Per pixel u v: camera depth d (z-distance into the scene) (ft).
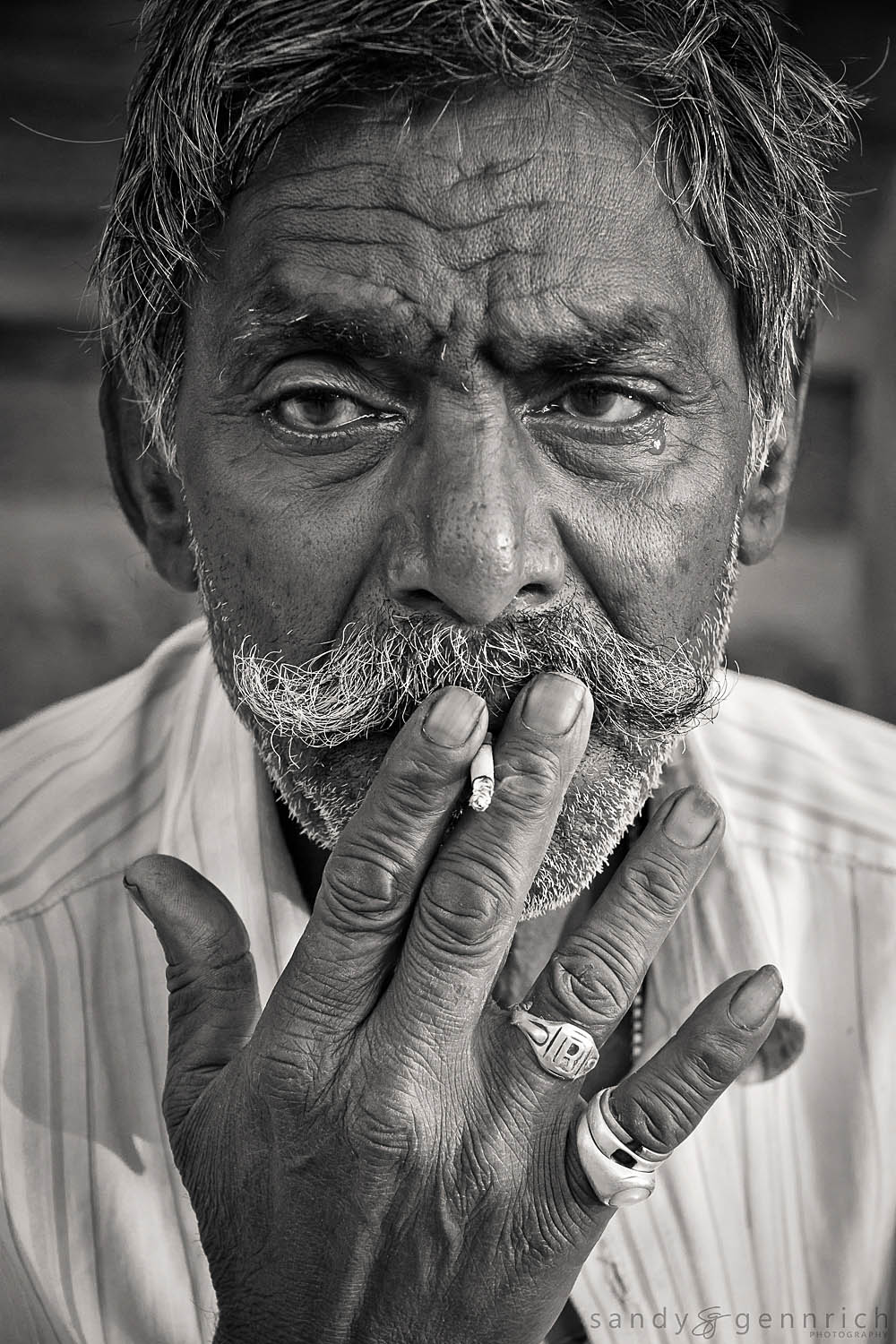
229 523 3.74
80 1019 4.80
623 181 3.48
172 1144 3.63
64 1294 4.58
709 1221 4.63
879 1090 4.83
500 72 3.39
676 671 3.71
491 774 3.23
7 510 9.85
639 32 3.49
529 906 3.79
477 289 3.43
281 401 3.64
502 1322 3.50
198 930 3.63
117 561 9.86
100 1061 4.77
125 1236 4.61
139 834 5.02
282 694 3.67
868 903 5.03
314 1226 3.44
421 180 3.42
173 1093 3.62
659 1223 4.60
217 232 3.66
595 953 3.44
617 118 3.48
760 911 5.05
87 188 10.19
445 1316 3.51
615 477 3.60
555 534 3.53
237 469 3.70
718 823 3.49
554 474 3.59
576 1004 3.43
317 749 3.66
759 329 3.92
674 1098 3.34
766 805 5.24
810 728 5.56
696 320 3.65
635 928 3.46
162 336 3.99
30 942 4.86
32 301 10.01
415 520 3.44
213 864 4.87
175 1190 4.66
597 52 3.46
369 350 3.51
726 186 3.69
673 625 3.70
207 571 3.92
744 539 4.56
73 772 5.20
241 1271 3.56
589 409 3.62
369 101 3.42
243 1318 3.59
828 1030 4.92
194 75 3.58
